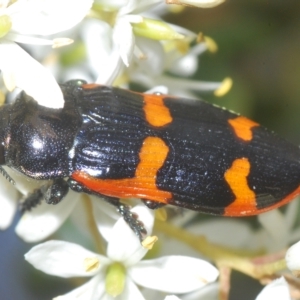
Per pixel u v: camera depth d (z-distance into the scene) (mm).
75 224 63
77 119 57
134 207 58
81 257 57
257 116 76
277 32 75
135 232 57
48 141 57
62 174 57
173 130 57
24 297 70
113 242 57
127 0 59
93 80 70
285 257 57
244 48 76
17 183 58
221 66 76
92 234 60
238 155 57
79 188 57
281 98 75
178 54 65
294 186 57
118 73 59
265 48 76
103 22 62
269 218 64
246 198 56
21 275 70
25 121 57
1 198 58
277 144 57
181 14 74
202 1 58
